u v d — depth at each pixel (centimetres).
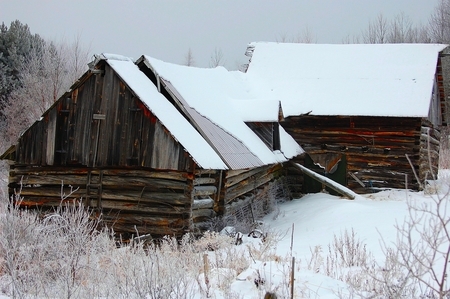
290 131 2270
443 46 2353
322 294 664
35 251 751
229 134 1543
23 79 3547
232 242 1178
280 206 1923
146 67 1505
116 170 1364
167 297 582
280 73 2439
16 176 1477
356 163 2169
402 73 2248
